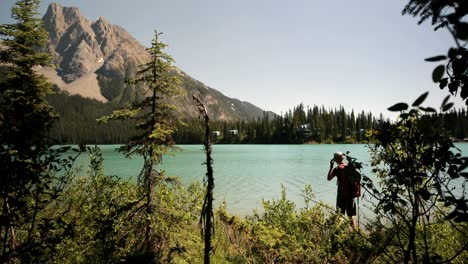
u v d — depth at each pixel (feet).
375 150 11.44
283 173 121.08
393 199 10.47
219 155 250.37
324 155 242.99
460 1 4.80
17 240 13.99
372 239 13.55
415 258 9.75
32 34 24.43
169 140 24.64
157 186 24.36
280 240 17.83
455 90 7.45
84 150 11.36
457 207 7.23
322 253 15.85
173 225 22.67
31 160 10.25
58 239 12.08
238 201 65.41
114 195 22.75
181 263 20.84
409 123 8.81
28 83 22.16
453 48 4.76
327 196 69.46
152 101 24.58
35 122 10.15
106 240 19.71
